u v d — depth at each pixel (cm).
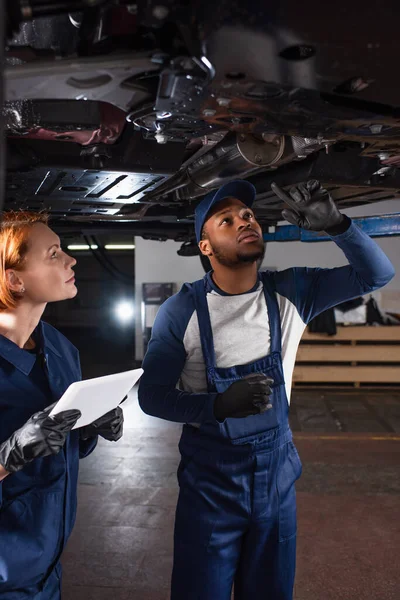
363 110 106
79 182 163
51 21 112
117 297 1572
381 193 204
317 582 298
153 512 388
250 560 187
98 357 1157
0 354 146
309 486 439
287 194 170
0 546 141
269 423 184
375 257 180
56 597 156
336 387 824
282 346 193
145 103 106
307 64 89
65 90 96
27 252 146
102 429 169
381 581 298
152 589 292
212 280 198
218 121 111
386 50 87
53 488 152
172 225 326
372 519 377
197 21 80
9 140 139
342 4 79
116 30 87
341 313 795
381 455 516
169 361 190
